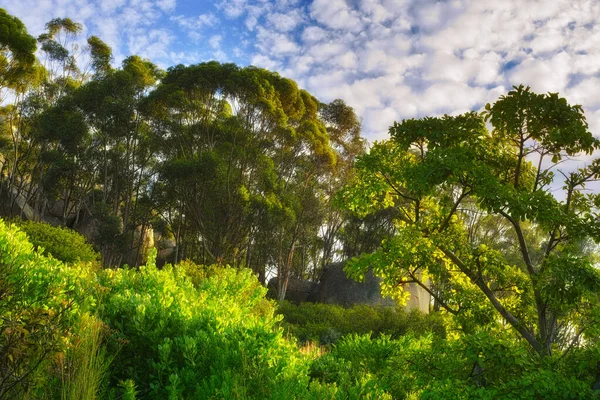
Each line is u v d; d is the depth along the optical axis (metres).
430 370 5.73
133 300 5.48
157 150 37.22
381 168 6.82
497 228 32.78
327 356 7.17
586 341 5.74
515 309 6.80
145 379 4.91
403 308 21.48
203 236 33.59
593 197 6.18
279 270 36.38
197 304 6.43
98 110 34.69
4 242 5.59
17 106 39.28
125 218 35.78
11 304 3.81
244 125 35.38
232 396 4.16
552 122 5.84
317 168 39.88
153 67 43.12
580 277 5.25
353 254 42.12
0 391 3.49
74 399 3.57
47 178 35.56
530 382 4.57
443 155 5.88
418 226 6.64
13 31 33.88
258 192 34.78
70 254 15.23
